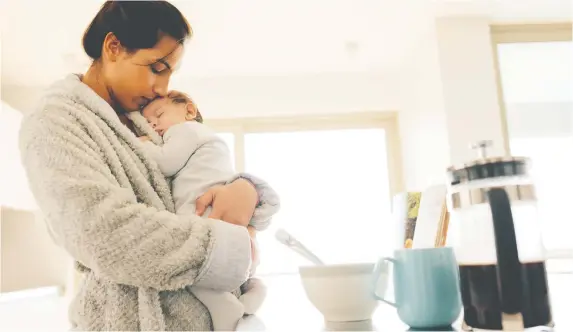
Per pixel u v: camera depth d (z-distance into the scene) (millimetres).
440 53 2244
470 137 2223
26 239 2516
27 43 2084
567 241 1620
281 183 2666
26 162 562
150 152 735
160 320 571
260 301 709
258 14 1964
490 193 455
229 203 683
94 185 531
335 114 2891
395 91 2906
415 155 2668
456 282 521
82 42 705
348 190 2605
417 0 2131
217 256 556
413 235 697
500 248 444
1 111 2088
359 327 556
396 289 533
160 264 529
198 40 2174
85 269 633
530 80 2324
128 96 725
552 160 2211
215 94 2785
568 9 2246
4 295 1639
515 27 2346
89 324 589
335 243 1971
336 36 2314
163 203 680
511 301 436
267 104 2809
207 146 781
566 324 478
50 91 630
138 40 673
